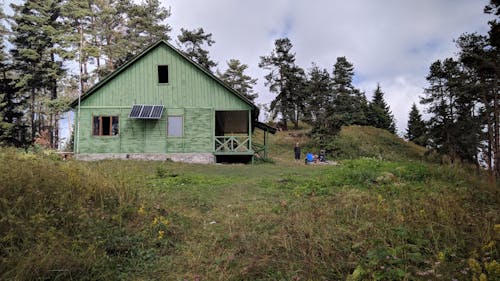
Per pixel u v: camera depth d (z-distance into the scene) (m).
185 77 18.98
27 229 3.87
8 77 32.53
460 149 29.98
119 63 32.50
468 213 4.91
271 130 21.62
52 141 36.72
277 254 4.02
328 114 35.56
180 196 8.24
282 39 38.69
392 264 3.28
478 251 3.57
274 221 5.43
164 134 18.62
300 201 6.93
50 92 35.19
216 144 19.42
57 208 4.64
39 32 30.44
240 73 44.66
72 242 3.99
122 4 32.47
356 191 7.30
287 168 16.17
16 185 4.71
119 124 18.55
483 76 25.77
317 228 4.65
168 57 19.03
